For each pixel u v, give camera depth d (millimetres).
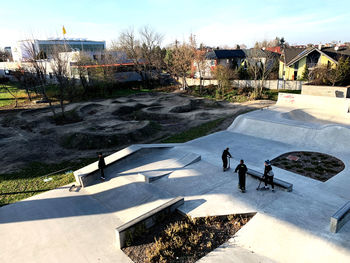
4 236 8477
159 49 53250
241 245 7277
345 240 7047
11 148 17453
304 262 6516
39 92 37500
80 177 11453
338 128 16109
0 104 31875
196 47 42375
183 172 12148
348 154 14133
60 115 26109
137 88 45562
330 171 12289
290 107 24406
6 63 52938
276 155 14602
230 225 8180
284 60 40906
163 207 8562
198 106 31531
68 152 17031
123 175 12164
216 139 18016
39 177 13117
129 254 7281
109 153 16719
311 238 7227
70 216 9445
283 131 17828
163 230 8070
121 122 23812
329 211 8555
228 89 37531
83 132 18844
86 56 40594
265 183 10023
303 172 12312
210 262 6738
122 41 50844
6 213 9812
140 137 19781
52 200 10625
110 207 9977
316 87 27969
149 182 11219
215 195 9883
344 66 28281
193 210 8898
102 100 35344
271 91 35906
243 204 9133
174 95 38469
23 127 22312
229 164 12344
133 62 48906
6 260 7406
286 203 9086
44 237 8336
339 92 26453
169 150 15477
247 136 18406
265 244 7219
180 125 23375
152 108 29156
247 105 29969
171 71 47906
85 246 7809
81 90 36719
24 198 10977
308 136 16594
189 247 7160
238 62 53062
